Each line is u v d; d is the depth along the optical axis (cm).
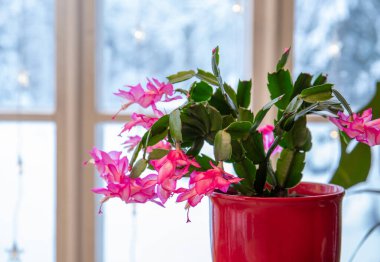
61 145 156
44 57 157
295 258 76
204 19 159
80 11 154
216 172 72
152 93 79
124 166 74
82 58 155
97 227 161
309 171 161
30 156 160
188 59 159
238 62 161
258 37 154
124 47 159
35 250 163
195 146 78
